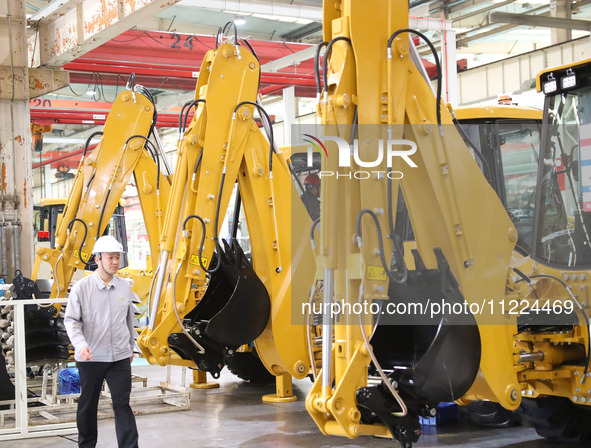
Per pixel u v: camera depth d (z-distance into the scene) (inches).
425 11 590.2
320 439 214.2
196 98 247.0
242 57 239.5
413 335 165.2
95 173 295.7
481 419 223.5
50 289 328.2
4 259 379.9
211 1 439.2
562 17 562.3
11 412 245.4
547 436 198.1
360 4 145.7
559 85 179.3
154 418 253.1
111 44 520.4
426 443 204.1
